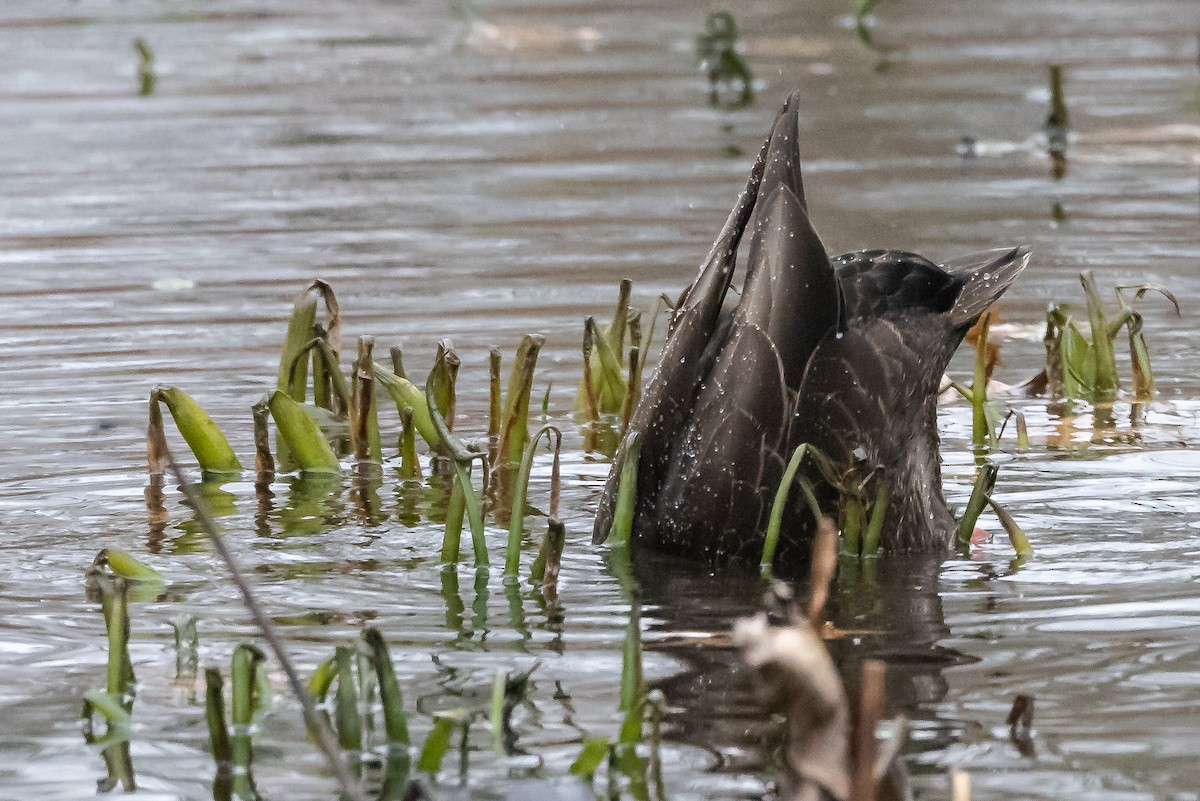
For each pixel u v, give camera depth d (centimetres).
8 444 1146
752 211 1038
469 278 1567
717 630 796
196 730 683
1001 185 1895
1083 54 2712
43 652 775
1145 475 1067
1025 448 1138
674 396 942
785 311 916
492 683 725
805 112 2320
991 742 652
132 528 980
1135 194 1838
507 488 1070
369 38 3070
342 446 1187
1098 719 673
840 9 3306
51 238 1745
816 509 898
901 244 1620
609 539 953
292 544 950
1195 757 633
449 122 2312
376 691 710
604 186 1930
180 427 1101
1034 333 1419
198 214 1839
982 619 807
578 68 2714
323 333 1202
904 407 937
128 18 3338
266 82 2620
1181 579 864
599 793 612
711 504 920
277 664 756
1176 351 1359
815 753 529
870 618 812
